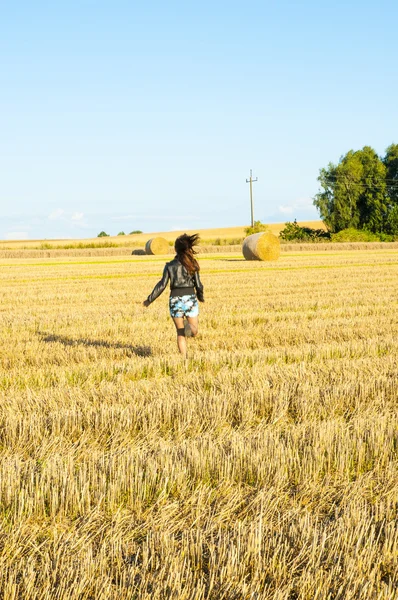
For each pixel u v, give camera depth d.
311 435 5.35
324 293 19.45
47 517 4.01
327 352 9.59
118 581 3.26
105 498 4.22
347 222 80.31
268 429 5.61
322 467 4.81
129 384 7.46
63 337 11.74
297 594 3.18
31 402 6.67
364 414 6.19
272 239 38.44
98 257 51.97
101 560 3.35
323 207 80.00
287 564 3.36
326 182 80.12
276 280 24.30
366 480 4.52
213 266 33.75
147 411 6.11
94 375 8.23
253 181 78.12
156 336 11.54
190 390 7.10
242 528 3.73
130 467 4.52
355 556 3.40
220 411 6.22
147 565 3.37
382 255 47.25
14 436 5.54
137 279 26.78
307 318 14.25
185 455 4.85
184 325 8.94
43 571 3.29
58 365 9.30
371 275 26.62
